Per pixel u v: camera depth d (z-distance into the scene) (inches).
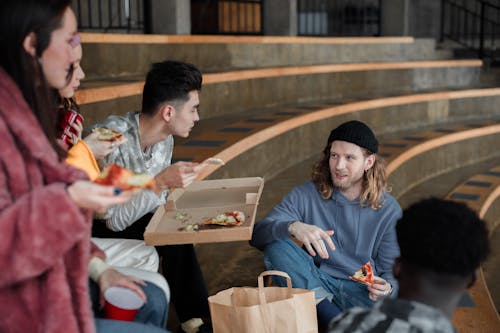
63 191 48.3
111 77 221.8
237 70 263.4
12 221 47.0
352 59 363.3
